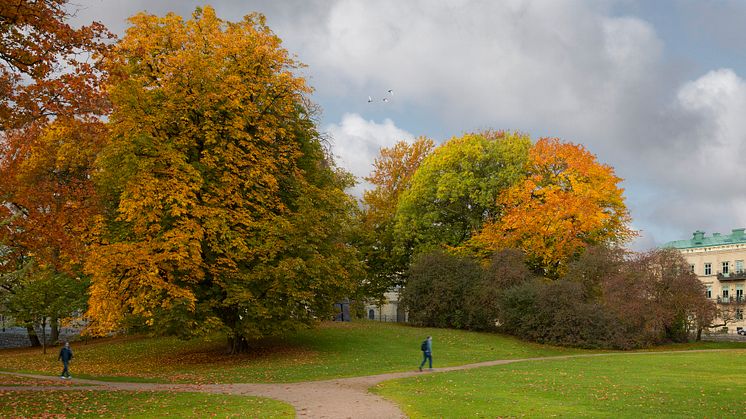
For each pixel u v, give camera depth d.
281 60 32.75
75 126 20.81
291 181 33.09
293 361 30.53
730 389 19.56
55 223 21.52
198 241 27.77
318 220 31.86
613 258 45.19
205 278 30.06
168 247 26.81
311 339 37.72
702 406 16.31
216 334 29.78
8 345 54.97
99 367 31.17
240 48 30.84
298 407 17.02
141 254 26.47
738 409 15.80
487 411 16.06
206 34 31.00
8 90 18.12
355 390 20.92
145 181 26.84
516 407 16.64
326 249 33.34
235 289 28.47
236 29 32.12
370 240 56.09
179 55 29.08
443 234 52.78
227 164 29.14
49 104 18.50
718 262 93.88
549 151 51.19
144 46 28.98
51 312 38.50
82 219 23.52
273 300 29.56
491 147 52.16
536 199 48.09
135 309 26.55
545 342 40.88
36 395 18.94
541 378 23.27
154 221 28.42
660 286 44.16
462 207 52.56
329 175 37.47
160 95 29.23
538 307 41.50
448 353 34.78
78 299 40.19
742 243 91.00
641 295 42.06
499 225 49.25
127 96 27.08
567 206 46.16
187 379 24.91
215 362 31.23
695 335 53.50
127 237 29.05
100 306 27.19
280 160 31.58
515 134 54.94
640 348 41.31
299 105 34.91
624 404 16.88
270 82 31.56
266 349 34.56
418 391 20.34
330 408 16.86
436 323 47.91
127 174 27.14
